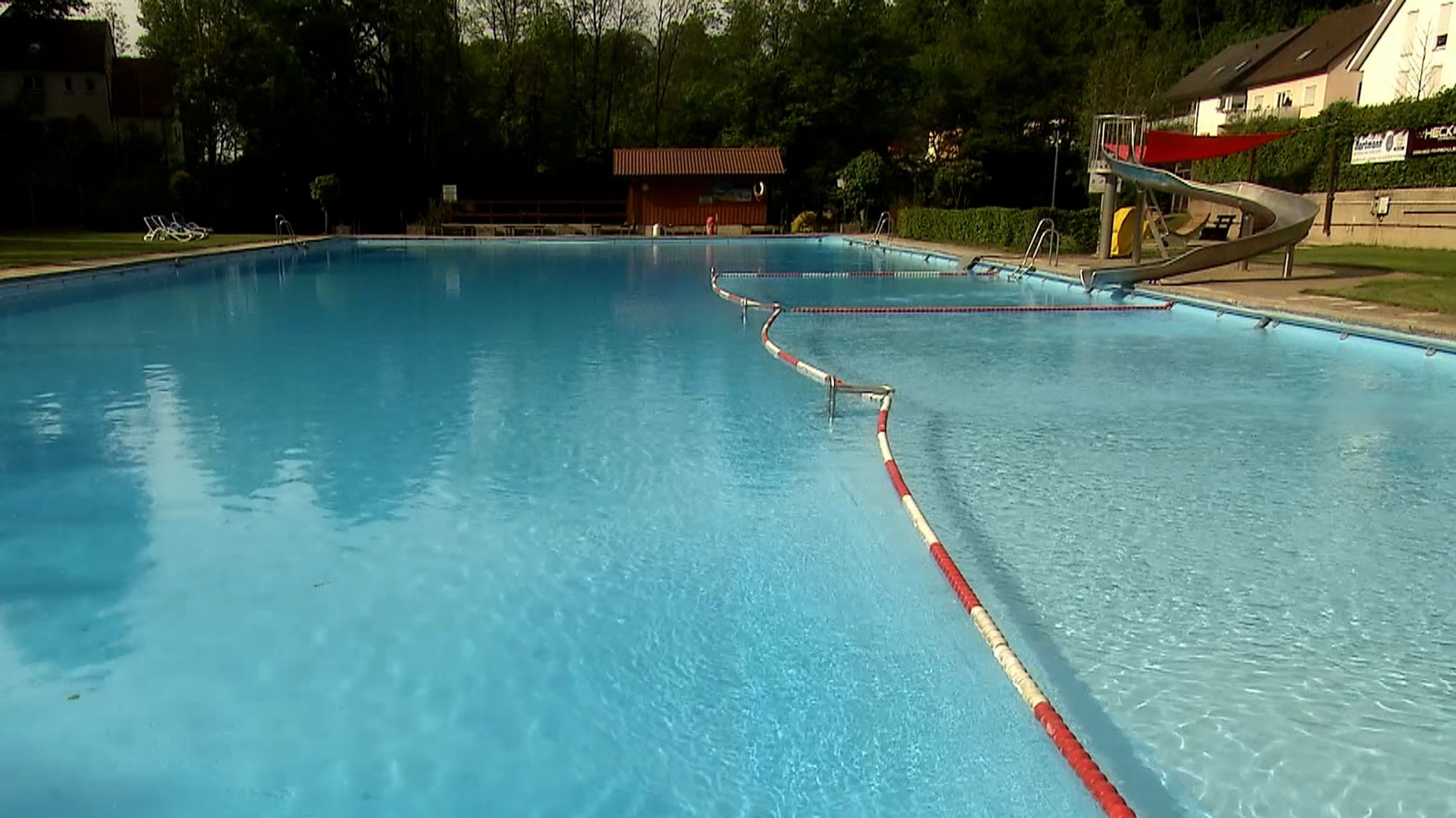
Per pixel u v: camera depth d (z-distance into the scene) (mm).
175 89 30359
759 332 11453
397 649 3732
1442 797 2926
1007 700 3426
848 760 3088
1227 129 28547
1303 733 3250
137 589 4230
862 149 35812
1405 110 21297
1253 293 13281
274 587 4262
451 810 2828
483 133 35562
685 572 4469
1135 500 5508
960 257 20500
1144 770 3059
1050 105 34062
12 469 5871
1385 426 7109
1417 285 13438
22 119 30219
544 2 37500
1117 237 20250
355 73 33812
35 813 2781
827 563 4586
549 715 3318
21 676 3506
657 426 6992
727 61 39406
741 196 32594
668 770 3027
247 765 3023
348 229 30656
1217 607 4168
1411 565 4613
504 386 8289
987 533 5004
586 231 31531
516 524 5043
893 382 8672
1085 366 9492
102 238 23859
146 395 7816
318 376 8641
